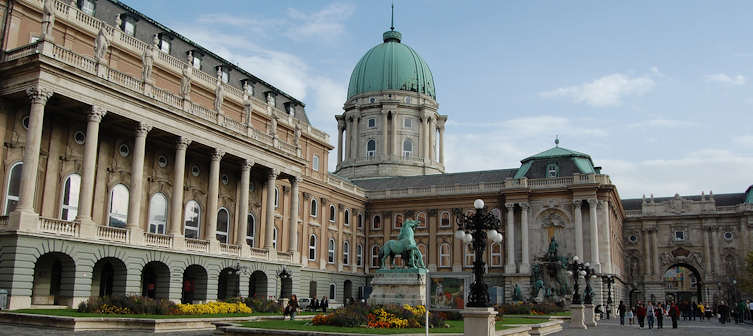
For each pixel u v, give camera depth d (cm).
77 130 4419
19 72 3856
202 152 5303
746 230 9450
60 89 3891
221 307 4166
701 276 9688
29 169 3716
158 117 4581
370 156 10581
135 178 4394
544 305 5853
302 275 7188
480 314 2248
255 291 5669
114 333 2944
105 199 4541
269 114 6431
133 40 4847
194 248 4859
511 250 7812
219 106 5247
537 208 7900
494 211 8194
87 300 3788
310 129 7500
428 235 8494
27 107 4112
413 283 3853
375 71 10969
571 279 7112
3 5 4056
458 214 2677
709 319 7225
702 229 9756
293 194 6175
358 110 10800
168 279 4581
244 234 5403
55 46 3912
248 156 5484
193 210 5303
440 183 9031
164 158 5081
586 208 7669
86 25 4491
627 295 9931
